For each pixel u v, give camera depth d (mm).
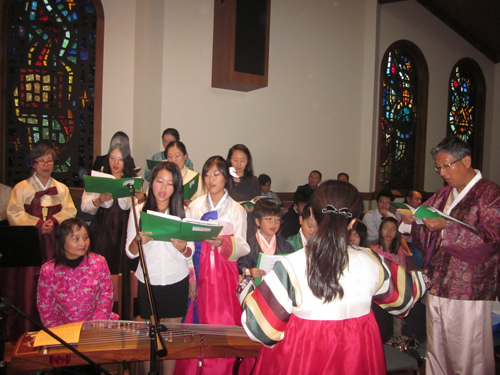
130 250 2285
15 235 2014
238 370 2205
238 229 2461
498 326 2934
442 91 8305
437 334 2176
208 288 2365
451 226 2059
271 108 6344
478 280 2045
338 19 6930
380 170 7664
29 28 5129
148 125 5195
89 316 2295
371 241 4305
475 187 2070
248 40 5430
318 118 6832
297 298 1264
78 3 5242
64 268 2238
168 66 5445
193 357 1686
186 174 3281
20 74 5109
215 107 5816
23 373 1628
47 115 5199
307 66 6656
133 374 2369
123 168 3154
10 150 5078
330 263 1243
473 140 8914
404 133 7973
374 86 7246
